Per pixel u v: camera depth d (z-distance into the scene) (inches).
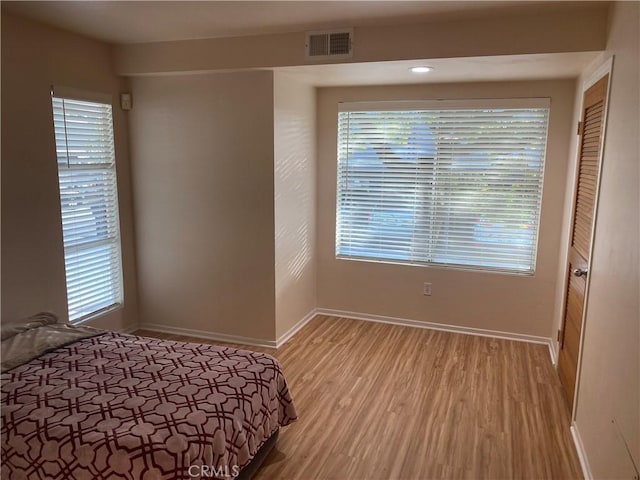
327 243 180.5
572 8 105.0
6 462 75.4
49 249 130.0
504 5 103.8
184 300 163.2
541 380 132.9
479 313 166.1
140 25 124.0
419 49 119.1
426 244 168.9
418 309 173.3
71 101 134.7
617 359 79.0
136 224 162.9
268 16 114.7
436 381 132.0
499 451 101.2
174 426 76.4
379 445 103.1
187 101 149.3
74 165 137.4
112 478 71.5
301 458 98.6
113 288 157.8
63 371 93.8
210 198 152.9
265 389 93.9
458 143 158.4
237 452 83.2
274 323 154.2
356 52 124.1
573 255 124.0
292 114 153.5
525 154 152.7
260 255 151.3
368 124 167.5
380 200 171.5
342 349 153.6
